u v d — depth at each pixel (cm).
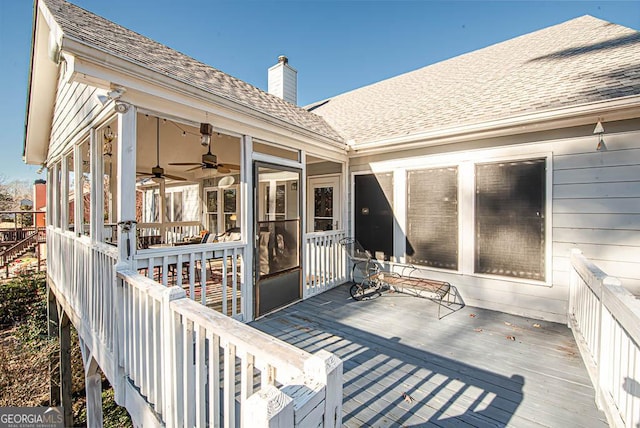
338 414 100
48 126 595
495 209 411
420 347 298
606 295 198
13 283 889
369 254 508
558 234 369
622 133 334
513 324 361
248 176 356
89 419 373
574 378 245
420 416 198
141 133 509
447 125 411
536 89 407
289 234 425
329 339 314
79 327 376
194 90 275
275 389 85
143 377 197
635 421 158
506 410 205
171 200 1112
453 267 446
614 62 391
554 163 371
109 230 384
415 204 484
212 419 138
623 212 333
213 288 481
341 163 575
